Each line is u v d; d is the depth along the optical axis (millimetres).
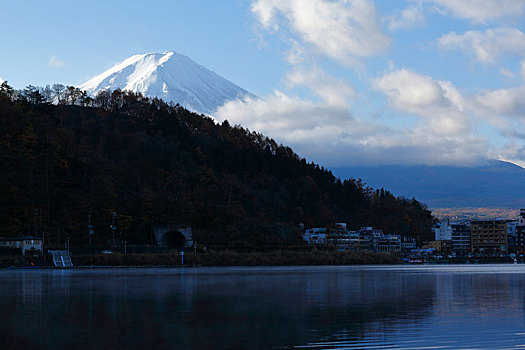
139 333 50250
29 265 192625
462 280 119438
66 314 62531
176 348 44156
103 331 51250
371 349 43375
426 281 116250
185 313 63375
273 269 193875
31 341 46656
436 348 43438
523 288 94750
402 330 50781
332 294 85812
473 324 53625
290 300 77000
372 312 63000
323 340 46844
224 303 73375
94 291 91750
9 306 70250
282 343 45812
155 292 90188
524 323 54094
